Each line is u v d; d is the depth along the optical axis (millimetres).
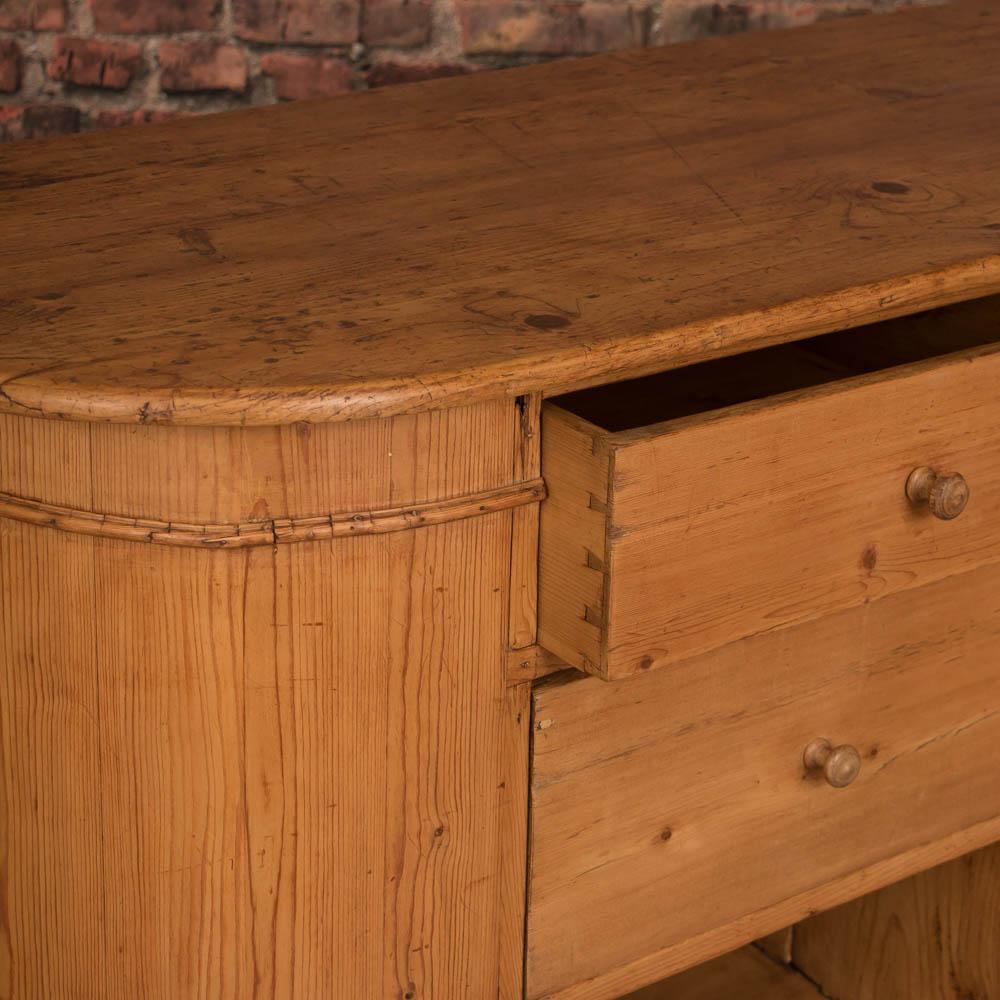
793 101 1485
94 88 1767
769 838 1205
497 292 1053
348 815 1043
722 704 1138
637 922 1169
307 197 1252
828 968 1791
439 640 1022
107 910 1069
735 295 1038
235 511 956
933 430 1069
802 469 1018
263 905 1051
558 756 1085
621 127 1417
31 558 999
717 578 1012
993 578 1236
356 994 1089
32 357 950
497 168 1314
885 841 1274
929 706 1250
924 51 1653
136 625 990
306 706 1009
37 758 1055
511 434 988
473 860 1089
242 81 1805
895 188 1253
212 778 1019
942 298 1093
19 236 1168
